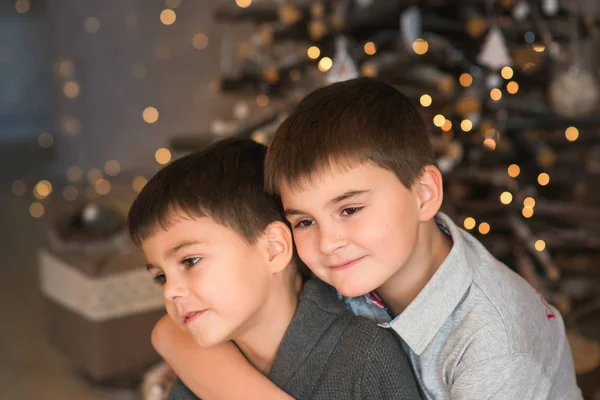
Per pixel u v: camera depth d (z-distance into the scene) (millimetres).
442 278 987
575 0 2168
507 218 2139
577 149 2314
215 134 2434
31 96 6141
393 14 2006
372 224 928
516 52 2016
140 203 1012
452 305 985
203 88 4051
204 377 1078
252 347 1088
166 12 4074
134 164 4371
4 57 6098
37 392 2279
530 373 966
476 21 1923
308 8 2082
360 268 943
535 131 2242
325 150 922
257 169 1039
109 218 2295
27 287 3078
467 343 956
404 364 1001
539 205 2188
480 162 2096
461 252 994
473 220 2072
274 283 1043
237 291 995
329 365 1012
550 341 1049
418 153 978
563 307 2168
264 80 2260
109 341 2158
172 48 4129
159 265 1012
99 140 4418
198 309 1001
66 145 4547
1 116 6027
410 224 966
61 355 2506
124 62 4273
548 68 2080
